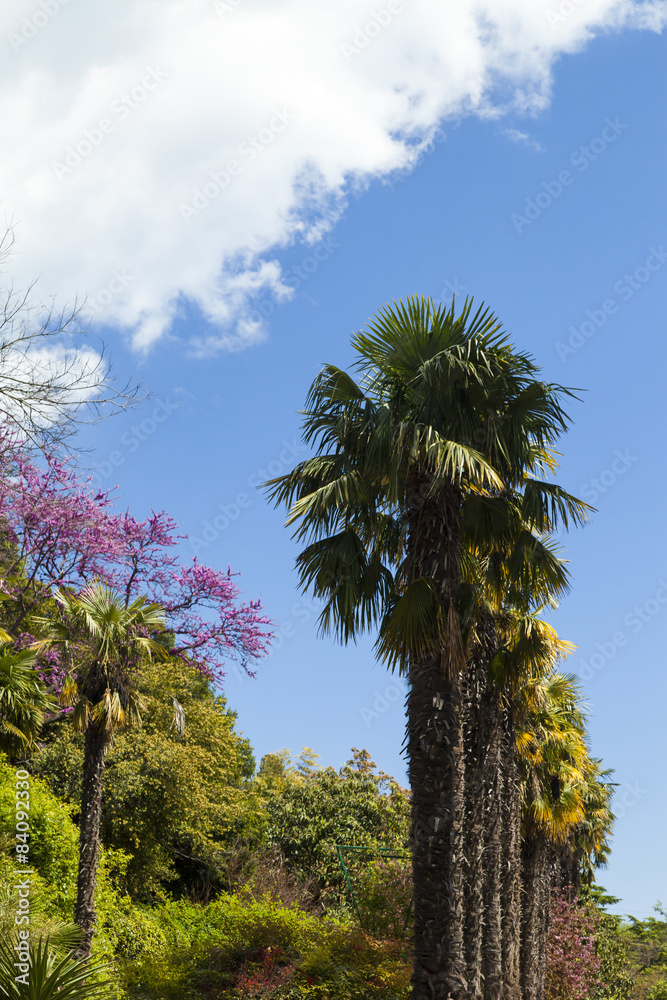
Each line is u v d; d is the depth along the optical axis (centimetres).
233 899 1748
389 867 1991
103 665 1277
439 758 981
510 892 1555
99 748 1282
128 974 1403
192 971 1450
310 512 1095
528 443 1132
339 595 1127
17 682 1325
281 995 1364
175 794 2208
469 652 1119
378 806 2816
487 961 1382
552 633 1468
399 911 1864
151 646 1327
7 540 1764
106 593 1343
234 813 2539
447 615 1023
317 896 2542
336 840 2669
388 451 1073
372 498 1133
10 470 915
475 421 1118
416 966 935
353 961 1489
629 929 5347
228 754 2728
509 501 1166
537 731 2034
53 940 647
